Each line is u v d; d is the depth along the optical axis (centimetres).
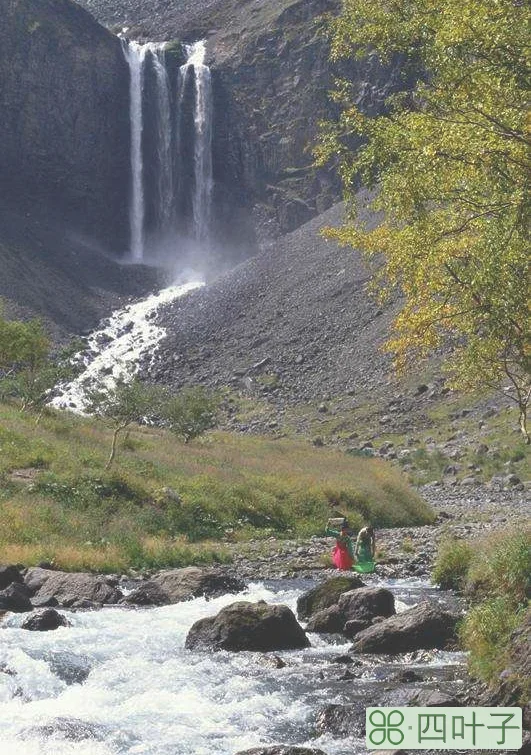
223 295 11612
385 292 1895
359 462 5300
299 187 14525
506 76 1503
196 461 4291
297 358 9394
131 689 1212
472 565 1788
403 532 3447
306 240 12144
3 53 13450
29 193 13438
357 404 7969
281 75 15325
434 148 1569
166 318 11400
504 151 1525
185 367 9956
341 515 3738
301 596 1797
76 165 13825
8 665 1294
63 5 14588
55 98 13775
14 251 12100
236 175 14875
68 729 1020
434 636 1441
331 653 1453
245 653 1441
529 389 1842
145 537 2897
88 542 2642
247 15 17150
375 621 1580
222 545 3027
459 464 5984
